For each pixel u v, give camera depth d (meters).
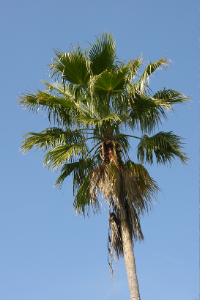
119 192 12.12
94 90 12.93
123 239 11.77
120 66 12.66
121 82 12.62
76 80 13.16
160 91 13.37
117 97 12.98
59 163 11.91
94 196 12.12
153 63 12.27
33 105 13.23
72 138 13.10
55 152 12.23
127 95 12.78
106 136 13.03
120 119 12.73
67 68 12.71
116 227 11.91
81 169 13.19
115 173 12.11
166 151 13.22
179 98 13.12
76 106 13.33
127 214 12.05
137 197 12.02
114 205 12.11
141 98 12.91
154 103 12.96
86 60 12.55
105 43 13.91
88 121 12.13
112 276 11.56
